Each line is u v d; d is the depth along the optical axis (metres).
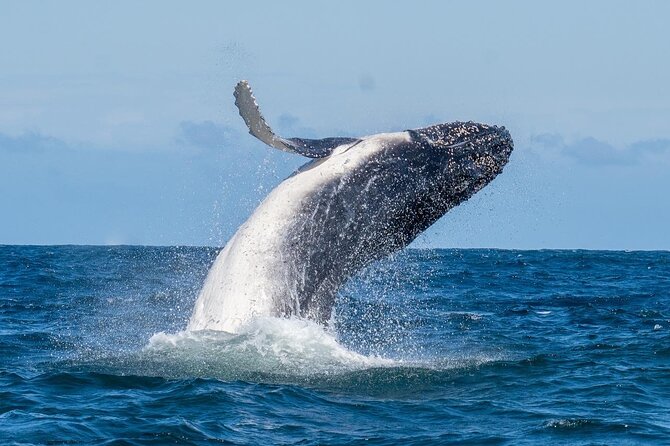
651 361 86.38
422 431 59.31
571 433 59.44
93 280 188.75
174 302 147.25
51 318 119.56
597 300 160.12
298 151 71.38
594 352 91.50
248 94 66.25
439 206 79.38
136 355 77.19
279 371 73.00
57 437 54.75
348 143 77.56
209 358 73.06
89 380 69.19
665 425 62.09
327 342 75.81
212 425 58.53
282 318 75.12
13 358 84.12
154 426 57.56
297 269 75.62
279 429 58.59
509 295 169.62
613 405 67.81
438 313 135.38
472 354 91.19
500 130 79.31
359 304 147.38
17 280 183.38
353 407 64.69
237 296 74.62
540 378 76.69
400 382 72.56
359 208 76.62
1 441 53.62
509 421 62.41
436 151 77.94
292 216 75.44
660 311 141.50
